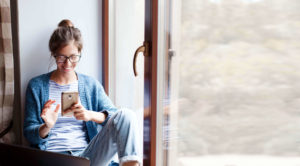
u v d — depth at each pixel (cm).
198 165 93
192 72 94
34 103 139
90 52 171
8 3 142
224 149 80
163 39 114
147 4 120
